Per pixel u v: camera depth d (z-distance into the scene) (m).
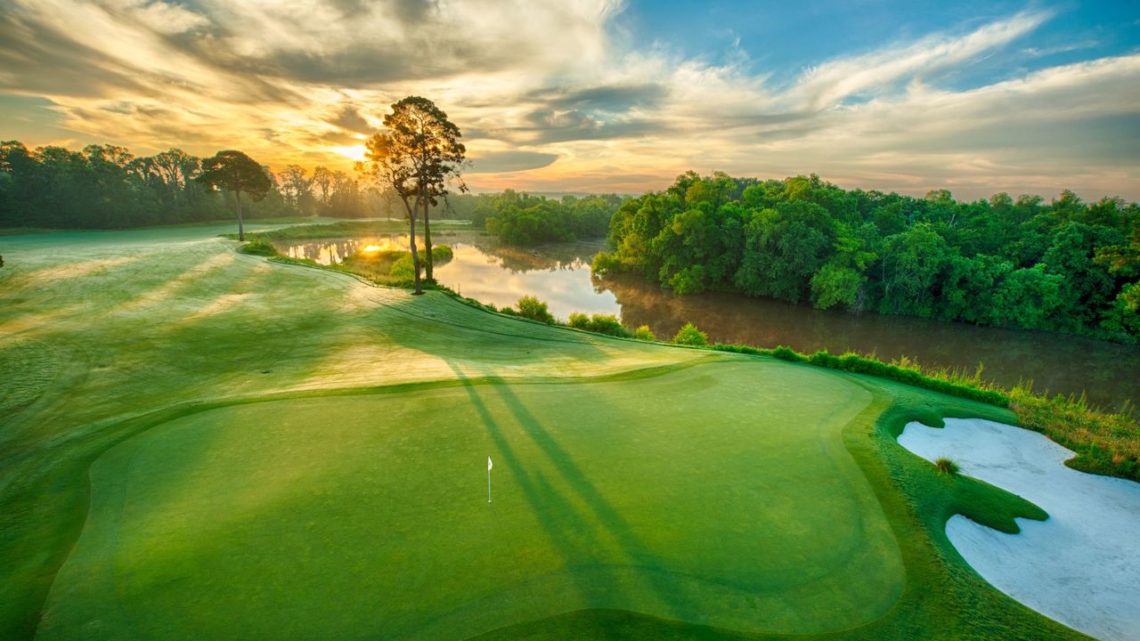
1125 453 16.91
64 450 14.16
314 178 193.50
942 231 66.44
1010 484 15.16
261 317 34.28
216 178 82.25
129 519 10.73
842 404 19.39
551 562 9.41
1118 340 50.59
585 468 13.20
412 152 44.47
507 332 34.53
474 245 119.06
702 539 10.31
